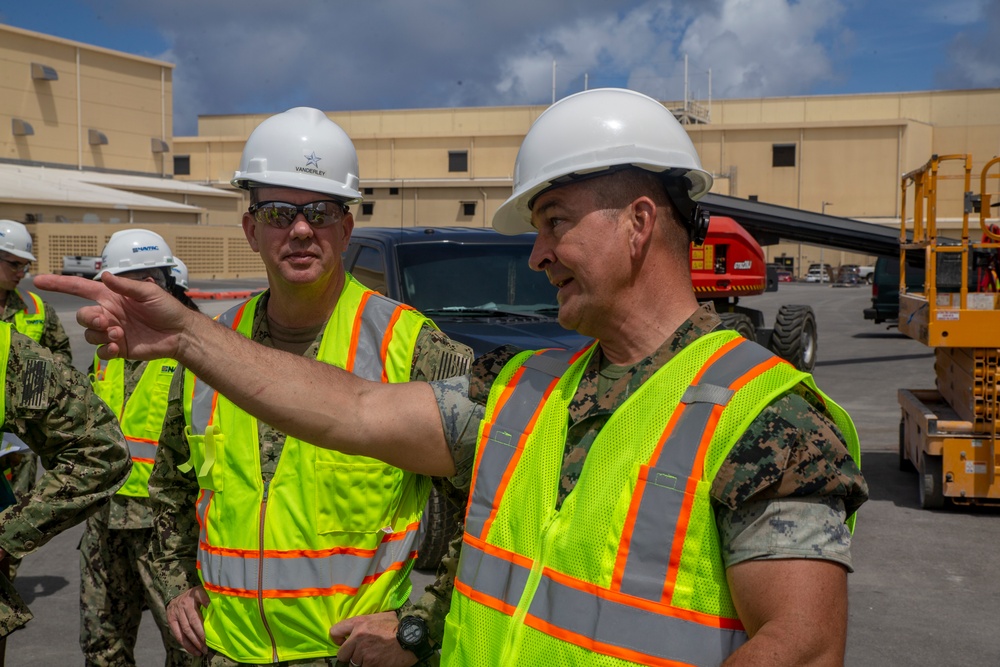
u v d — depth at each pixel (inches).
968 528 249.6
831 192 2402.8
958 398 274.2
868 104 2573.8
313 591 90.0
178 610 95.5
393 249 249.1
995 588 206.1
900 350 687.7
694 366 53.3
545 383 60.6
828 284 2346.2
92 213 2033.7
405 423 66.1
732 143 2456.9
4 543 97.7
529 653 53.1
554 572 53.2
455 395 67.1
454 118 2711.6
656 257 57.4
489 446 60.4
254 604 90.7
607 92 59.4
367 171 2603.3
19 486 178.2
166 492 100.7
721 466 48.7
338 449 65.7
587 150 56.7
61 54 2400.3
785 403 49.5
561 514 54.0
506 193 2461.9
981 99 2504.9
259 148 97.7
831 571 47.3
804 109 2615.7
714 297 455.2
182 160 2763.3
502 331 222.7
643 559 50.3
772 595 46.9
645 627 49.6
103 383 153.9
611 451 53.4
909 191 2358.5
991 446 255.0
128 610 141.2
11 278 203.2
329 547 90.5
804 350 504.1
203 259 2079.2
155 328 60.9
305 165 96.6
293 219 95.4
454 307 240.1
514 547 56.6
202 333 61.8
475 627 57.0
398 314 99.4
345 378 67.0
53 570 226.2
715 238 447.5
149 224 1982.0
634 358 57.7
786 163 2431.1
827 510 48.3
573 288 58.8
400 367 96.5
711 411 50.5
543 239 60.1
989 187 2504.9
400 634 80.2
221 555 92.7
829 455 48.5
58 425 100.0
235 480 92.6
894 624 186.4
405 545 93.2
